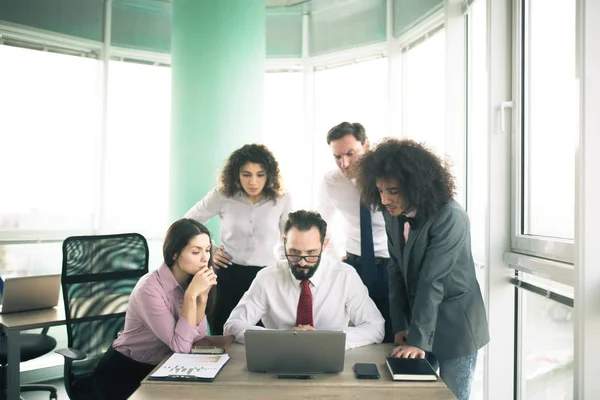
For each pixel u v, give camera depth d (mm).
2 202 4230
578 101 1846
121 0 4812
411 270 2270
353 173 2652
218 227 4359
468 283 2238
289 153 5246
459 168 3408
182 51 4410
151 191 4930
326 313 2389
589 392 1827
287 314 2385
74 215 4590
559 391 2447
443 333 2236
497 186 2773
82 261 2977
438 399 1644
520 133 2701
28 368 4176
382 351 2158
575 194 1867
